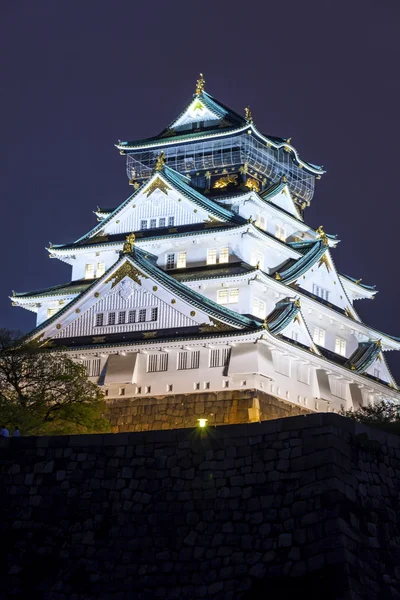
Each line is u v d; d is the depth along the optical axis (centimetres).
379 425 8225
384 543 4312
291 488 4359
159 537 4556
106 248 11881
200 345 10100
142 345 10294
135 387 10325
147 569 4516
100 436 4847
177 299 10412
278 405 10144
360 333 12288
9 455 4950
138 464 4725
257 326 9912
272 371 10044
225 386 9969
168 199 11838
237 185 12406
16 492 4869
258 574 4284
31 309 12188
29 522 4797
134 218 11994
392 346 12812
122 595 4509
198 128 12975
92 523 4700
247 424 4556
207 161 12619
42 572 4675
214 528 4466
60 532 4734
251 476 4466
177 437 4694
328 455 4316
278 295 11144
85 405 8894
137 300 10612
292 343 10312
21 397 8619
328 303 11969
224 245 11350
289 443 4425
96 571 4600
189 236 11381
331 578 4116
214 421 9888
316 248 11875
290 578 4206
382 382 11944
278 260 11831
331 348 11844
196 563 4438
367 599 4109
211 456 4581
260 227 12150
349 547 4172
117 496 4706
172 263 11531
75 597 4575
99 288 10806
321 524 4231
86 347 10544
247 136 12481
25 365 8894
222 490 4509
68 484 4809
